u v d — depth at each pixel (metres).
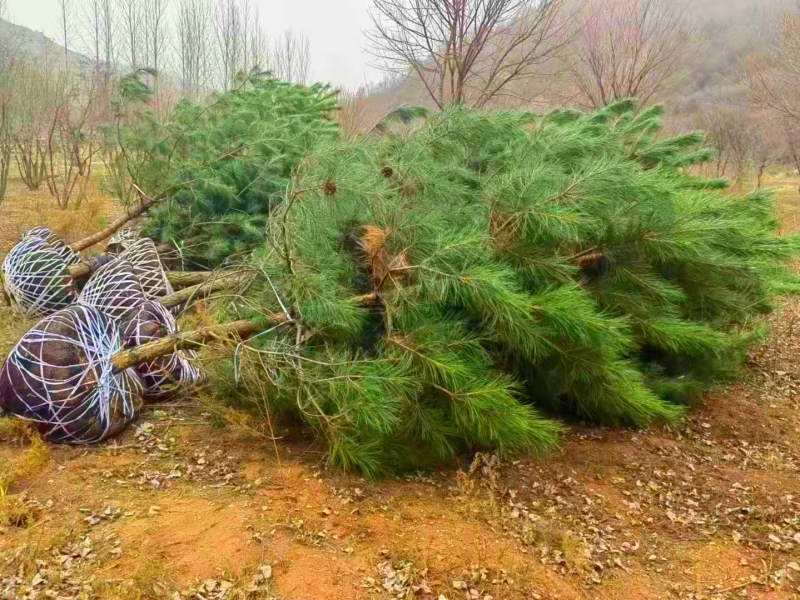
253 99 7.44
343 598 2.57
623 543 3.11
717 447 4.19
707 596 2.76
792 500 3.52
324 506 3.17
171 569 2.64
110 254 6.18
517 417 3.36
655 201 3.96
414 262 3.61
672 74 12.70
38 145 13.70
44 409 3.53
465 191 4.34
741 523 3.32
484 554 2.88
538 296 3.62
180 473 3.42
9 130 11.83
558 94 12.15
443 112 4.89
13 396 3.54
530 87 11.36
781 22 14.64
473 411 3.34
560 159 4.62
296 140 6.66
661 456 4.00
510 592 2.67
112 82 13.84
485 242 3.69
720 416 4.63
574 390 4.04
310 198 3.63
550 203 3.69
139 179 6.97
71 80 13.91
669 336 4.08
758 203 5.48
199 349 4.24
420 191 4.17
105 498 3.13
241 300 4.02
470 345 3.53
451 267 3.42
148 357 3.83
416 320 3.53
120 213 11.04
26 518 2.93
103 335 3.82
